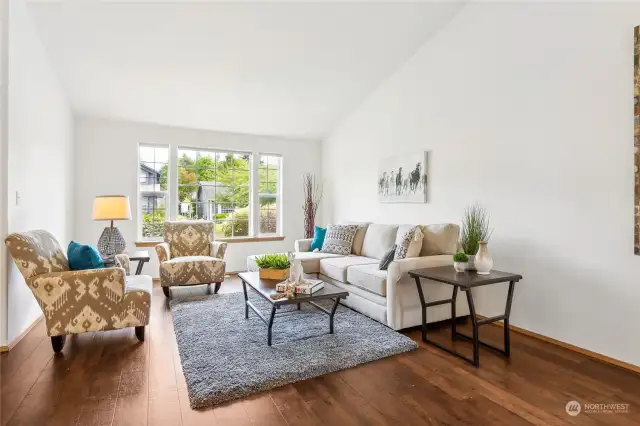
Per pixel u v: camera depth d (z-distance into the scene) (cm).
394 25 374
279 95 479
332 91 485
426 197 414
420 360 250
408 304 308
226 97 468
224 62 398
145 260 408
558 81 283
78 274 259
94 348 268
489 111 340
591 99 261
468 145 363
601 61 255
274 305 258
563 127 279
